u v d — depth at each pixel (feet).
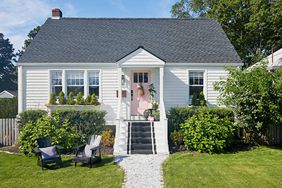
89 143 36.55
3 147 46.98
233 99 43.09
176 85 54.08
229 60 54.24
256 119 42.47
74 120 47.32
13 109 80.33
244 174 28.84
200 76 54.70
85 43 58.75
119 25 65.10
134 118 53.98
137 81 54.75
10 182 26.94
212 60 54.13
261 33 98.63
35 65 53.21
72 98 52.44
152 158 36.68
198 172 29.63
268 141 46.21
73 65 53.72
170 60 53.98
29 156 38.14
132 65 49.90
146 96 54.60
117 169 31.17
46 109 53.06
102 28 63.87
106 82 54.29
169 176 28.30
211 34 62.64
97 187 25.22
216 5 102.47
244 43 104.17
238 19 100.37
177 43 59.36
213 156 37.86
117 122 43.21
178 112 48.24
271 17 92.99
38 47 56.65
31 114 48.16
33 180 27.53
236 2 94.43
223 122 42.88
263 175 28.48
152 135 43.91
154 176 28.40
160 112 48.55
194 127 41.91
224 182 26.32
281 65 49.83
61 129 40.29
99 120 47.88
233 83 43.19
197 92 54.65
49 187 25.36
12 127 49.70
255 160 35.35
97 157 34.19
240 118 43.19
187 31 63.62
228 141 41.45
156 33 62.64
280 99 41.09
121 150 40.06
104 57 54.95
